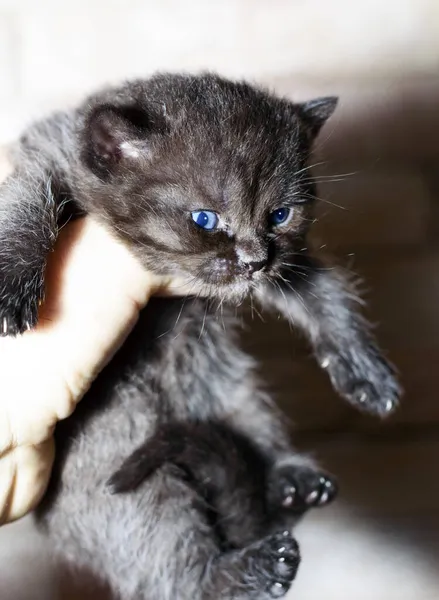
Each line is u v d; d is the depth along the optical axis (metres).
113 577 0.25
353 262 0.31
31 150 0.25
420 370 0.33
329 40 0.32
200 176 0.22
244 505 0.25
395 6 0.32
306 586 0.33
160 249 0.23
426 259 0.32
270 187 0.23
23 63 0.31
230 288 0.23
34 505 0.24
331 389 0.32
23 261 0.22
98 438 0.25
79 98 0.30
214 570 0.24
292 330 0.31
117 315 0.23
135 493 0.25
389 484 0.33
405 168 0.32
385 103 0.32
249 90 0.24
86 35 0.31
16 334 0.22
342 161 0.32
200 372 0.26
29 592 0.31
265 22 0.31
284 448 0.27
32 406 0.22
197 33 0.31
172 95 0.23
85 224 0.24
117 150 0.23
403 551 0.33
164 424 0.25
